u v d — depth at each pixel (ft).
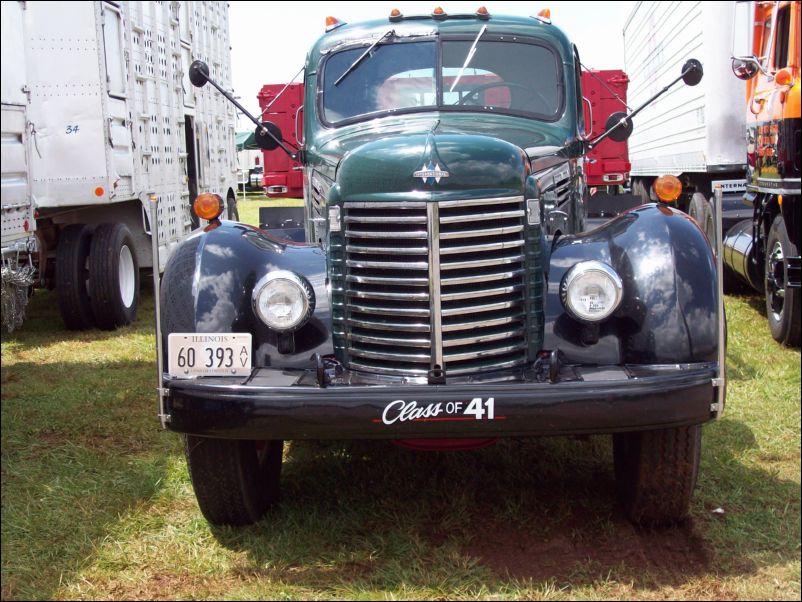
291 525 12.74
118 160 26.55
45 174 25.04
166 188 33.01
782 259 22.86
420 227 11.32
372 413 10.52
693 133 34.04
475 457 15.17
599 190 40.27
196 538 12.42
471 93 15.84
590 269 11.07
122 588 11.21
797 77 21.98
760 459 15.14
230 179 46.01
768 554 11.70
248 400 10.61
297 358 11.60
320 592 10.90
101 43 25.25
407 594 10.75
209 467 11.82
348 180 11.81
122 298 27.81
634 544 11.98
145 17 30.48
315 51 16.69
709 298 11.10
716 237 10.96
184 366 11.13
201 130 39.37
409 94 15.89
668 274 11.22
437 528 12.55
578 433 10.62
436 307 11.26
